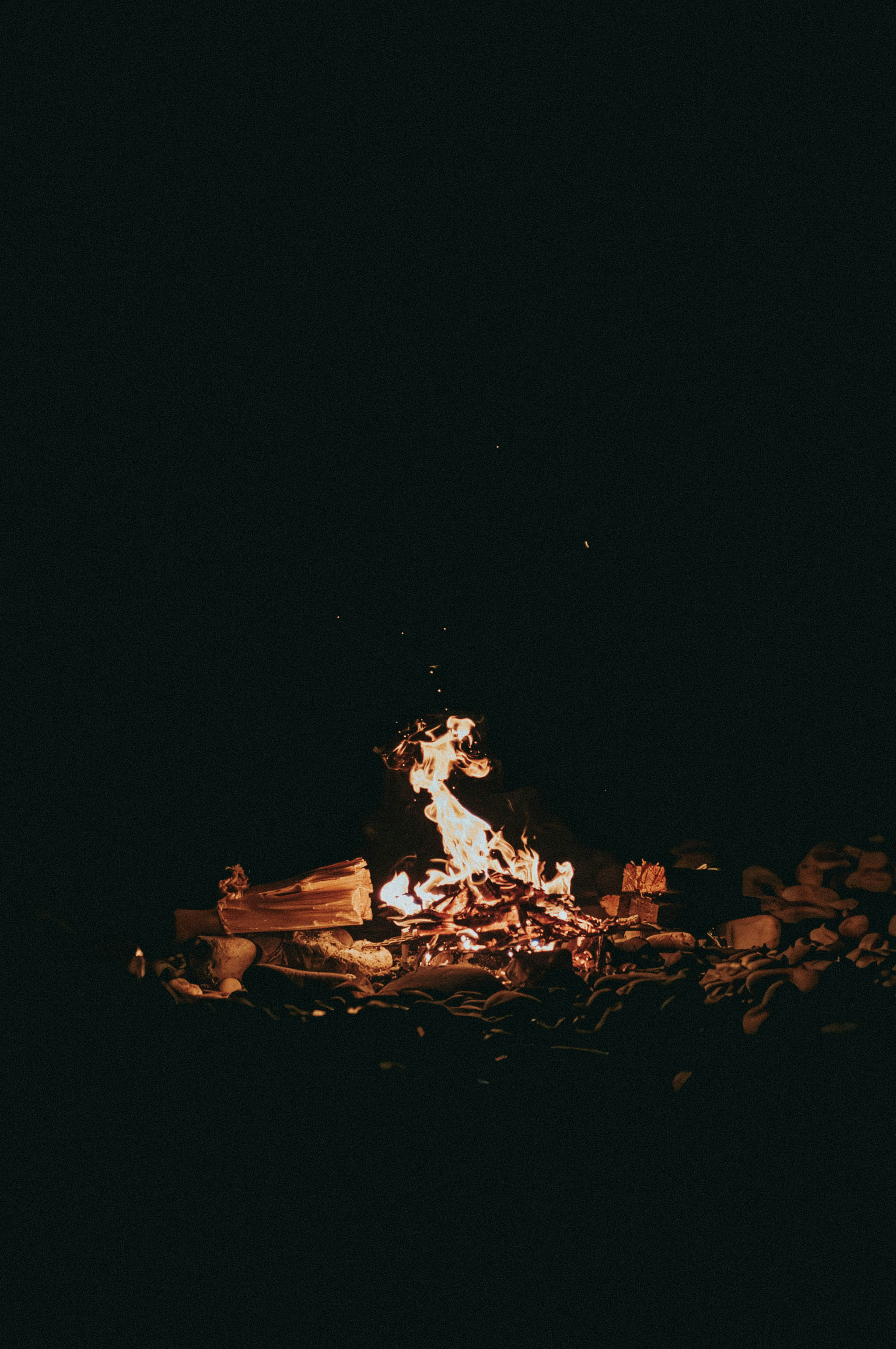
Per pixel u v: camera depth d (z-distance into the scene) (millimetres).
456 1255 2084
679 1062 2371
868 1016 2416
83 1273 2070
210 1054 2363
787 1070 2346
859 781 4156
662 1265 2072
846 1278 2049
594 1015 2535
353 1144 2242
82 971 2473
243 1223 2141
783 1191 2191
